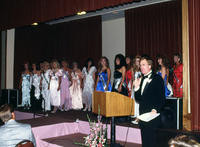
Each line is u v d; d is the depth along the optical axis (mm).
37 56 10258
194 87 3238
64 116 5707
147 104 2730
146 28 8117
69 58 10297
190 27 3289
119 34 9211
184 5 3402
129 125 4387
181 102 3689
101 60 5844
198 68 3232
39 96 7309
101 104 3369
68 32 10352
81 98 7184
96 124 3396
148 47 8078
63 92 6656
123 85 5152
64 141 4367
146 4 8055
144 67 2812
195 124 3229
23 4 6191
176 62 5746
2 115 2516
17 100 7520
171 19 7590
